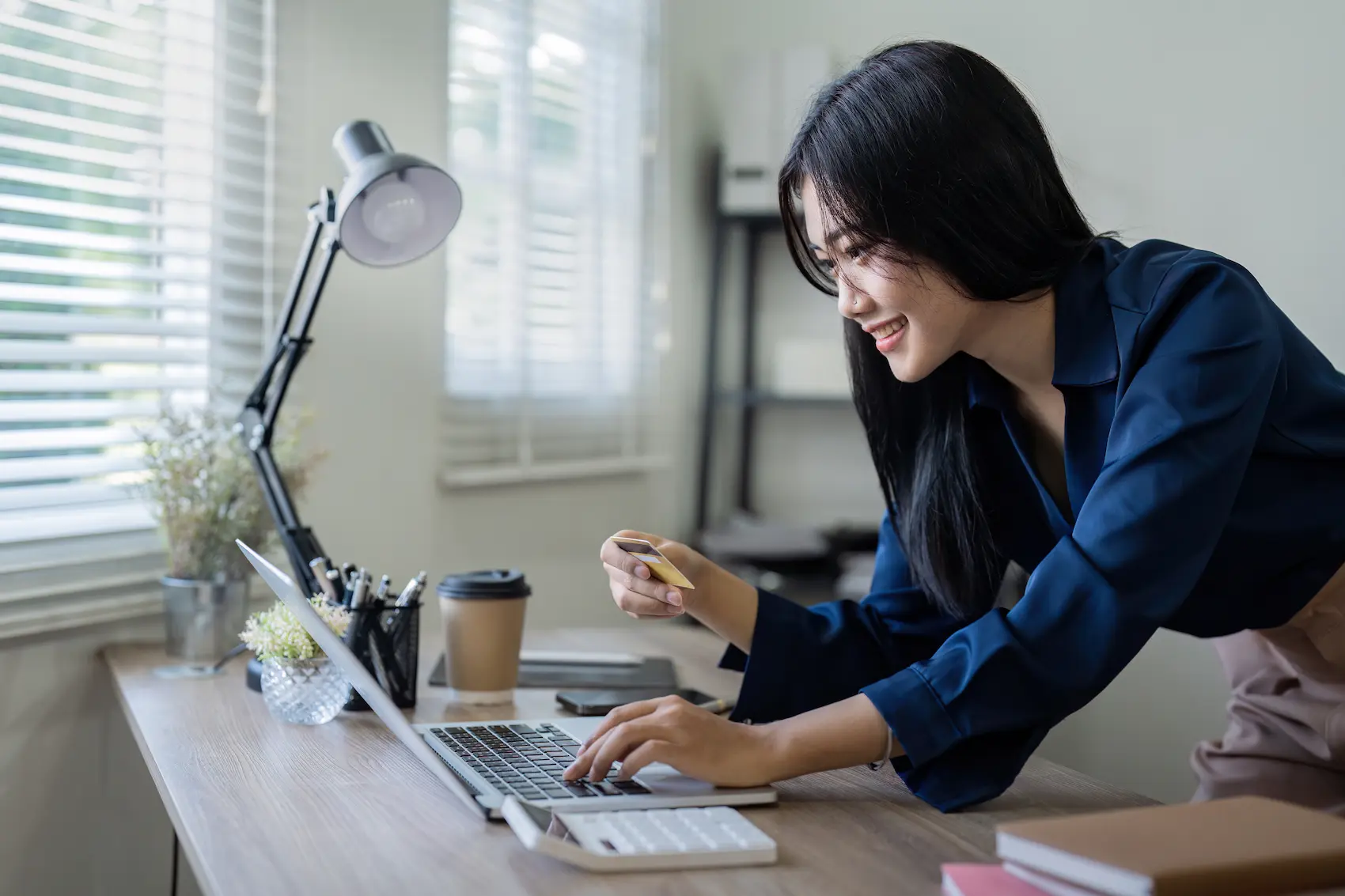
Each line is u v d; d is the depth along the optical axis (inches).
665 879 29.9
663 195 105.6
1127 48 98.9
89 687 61.7
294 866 30.8
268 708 48.6
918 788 36.5
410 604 49.4
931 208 37.4
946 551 47.3
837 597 94.7
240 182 67.9
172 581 56.7
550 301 95.3
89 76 61.4
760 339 115.8
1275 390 40.3
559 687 54.2
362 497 76.3
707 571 45.9
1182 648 96.4
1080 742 100.5
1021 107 38.9
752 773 36.5
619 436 103.5
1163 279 38.8
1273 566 42.8
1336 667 48.7
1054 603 35.5
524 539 92.5
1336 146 90.7
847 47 110.6
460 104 85.7
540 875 30.2
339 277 73.8
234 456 60.5
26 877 59.4
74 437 62.1
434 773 38.8
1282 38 92.5
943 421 47.6
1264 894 25.4
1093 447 41.2
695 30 110.0
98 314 63.9
